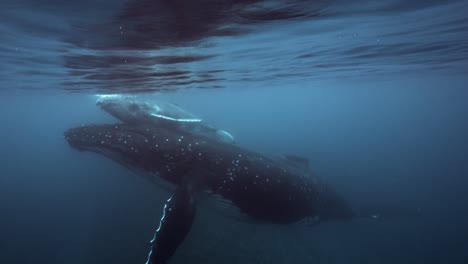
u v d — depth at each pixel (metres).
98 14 5.39
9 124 113.69
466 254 17.52
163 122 9.48
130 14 5.43
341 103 93.38
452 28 8.60
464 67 22.23
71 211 24.91
